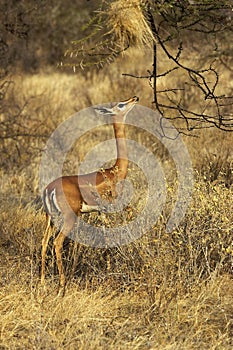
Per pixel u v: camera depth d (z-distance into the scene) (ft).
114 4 55.93
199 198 63.98
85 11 179.73
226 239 62.34
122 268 61.11
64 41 187.83
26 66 164.35
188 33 115.14
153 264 58.75
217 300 56.70
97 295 58.23
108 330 53.26
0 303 56.75
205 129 100.32
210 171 85.30
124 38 56.70
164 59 116.67
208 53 114.01
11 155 106.52
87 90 150.41
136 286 58.59
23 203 86.33
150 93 125.80
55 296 58.49
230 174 82.99
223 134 95.91
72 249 67.67
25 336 52.85
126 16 55.62
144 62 148.87
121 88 137.59
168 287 57.93
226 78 115.55
